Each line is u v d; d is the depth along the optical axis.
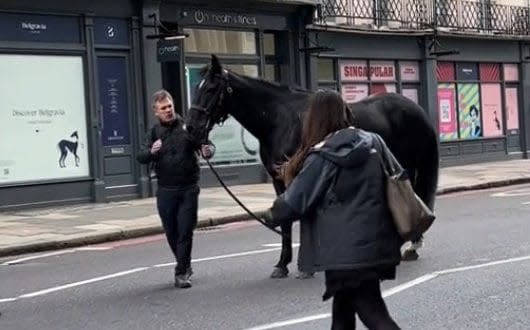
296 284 8.42
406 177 4.64
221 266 9.77
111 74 18.16
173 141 8.47
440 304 7.26
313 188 4.54
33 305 8.05
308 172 4.55
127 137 18.41
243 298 7.85
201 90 8.57
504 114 29.03
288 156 8.52
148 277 9.32
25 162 16.77
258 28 21.12
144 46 18.56
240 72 20.88
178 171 8.47
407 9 25.22
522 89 29.64
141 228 13.68
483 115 28.27
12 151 16.59
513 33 28.73
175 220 8.62
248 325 6.77
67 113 17.42
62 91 17.34
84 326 7.04
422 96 25.98
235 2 20.27
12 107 16.61
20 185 16.61
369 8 24.03
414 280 8.34
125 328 6.89
